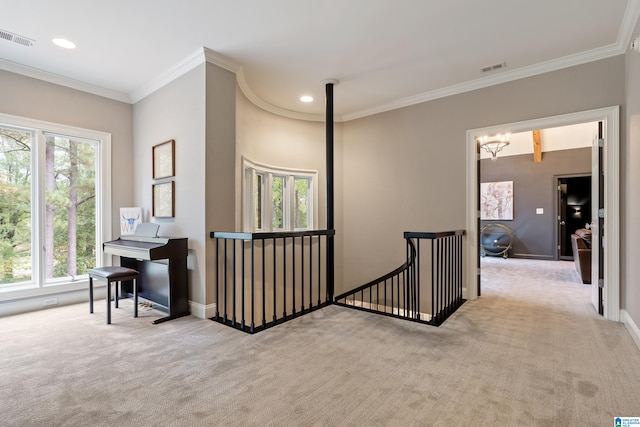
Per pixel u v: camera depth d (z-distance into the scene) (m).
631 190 2.73
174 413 1.59
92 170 3.94
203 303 3.12
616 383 1.85
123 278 3.08
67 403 1.68
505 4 2.39
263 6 2.42
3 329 2.80
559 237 7.81
